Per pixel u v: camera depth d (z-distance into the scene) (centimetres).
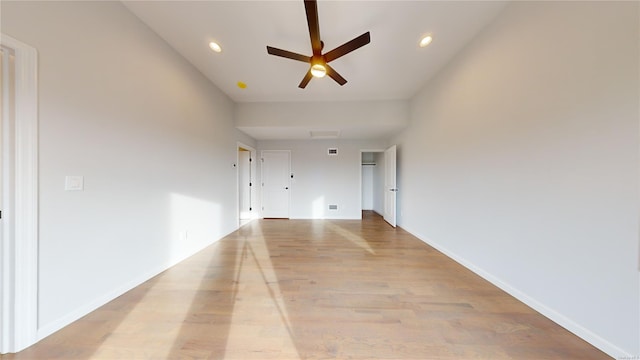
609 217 135
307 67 316
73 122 167
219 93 386
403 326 163
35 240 145
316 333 156
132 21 216
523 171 192
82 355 136
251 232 447
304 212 604
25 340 141
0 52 137
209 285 224
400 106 440
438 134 333
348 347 143
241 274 251
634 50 124
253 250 334
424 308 185
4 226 138
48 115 153
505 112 211
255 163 601
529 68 186
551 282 169
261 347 143
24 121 141
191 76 307
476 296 204
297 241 383
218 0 201
